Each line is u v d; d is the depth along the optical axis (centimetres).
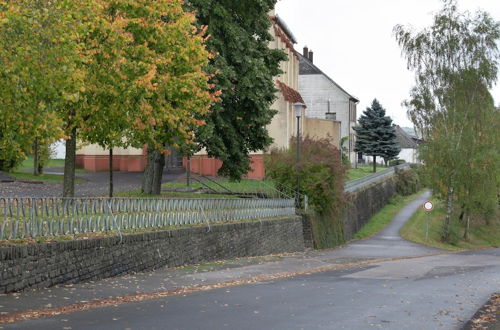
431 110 5231
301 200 4103
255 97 3306
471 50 5100
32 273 1473
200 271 2111
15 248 1412
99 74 2084
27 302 1309
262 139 3606
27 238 1525
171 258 2183
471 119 5144
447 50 5153
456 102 5156
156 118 2417
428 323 1191
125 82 2117
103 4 2188
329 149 4241
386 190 7562
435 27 5200
